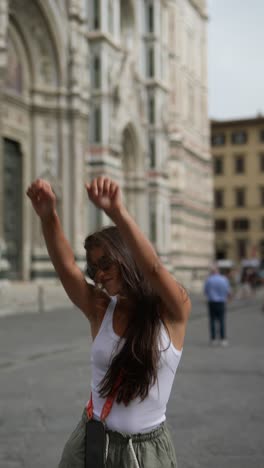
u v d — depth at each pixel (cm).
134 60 4419
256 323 2311
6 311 2495
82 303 296
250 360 1338
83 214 3503
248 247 8125
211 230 6138
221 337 1623
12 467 608
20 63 3303
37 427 756
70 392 970
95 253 288
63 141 3428
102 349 280
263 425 768
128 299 283
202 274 5788
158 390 277
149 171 4631
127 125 4328
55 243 295
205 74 6112
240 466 612
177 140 5241
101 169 3847
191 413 828
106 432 276
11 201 3272
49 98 3416
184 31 5562
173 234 5219
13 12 3128
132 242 263
